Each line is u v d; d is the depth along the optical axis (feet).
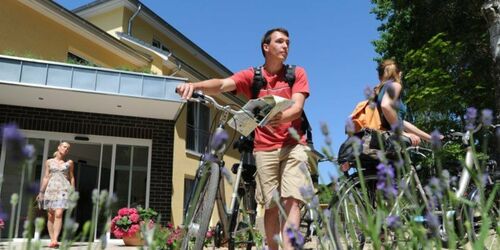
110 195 3.06
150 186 36.91
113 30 46.88
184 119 42.93
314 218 4.38
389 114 9.11
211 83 9.98
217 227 10.62
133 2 46.65
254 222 10.71
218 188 9.11
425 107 29.78
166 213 36.88
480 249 3.26
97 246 3.01
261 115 9.07
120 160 36.55
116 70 31.35
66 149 23.00
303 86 9.87
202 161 9.75
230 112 9.47
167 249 8.02
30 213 2.70
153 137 37.83
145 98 31.68
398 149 4.88
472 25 34.83
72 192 2.95
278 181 9.69
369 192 8.60
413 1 38.58
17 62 29.25
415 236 3.80
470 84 31.83
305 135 9.84
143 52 43.50
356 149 4.35
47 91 30.45
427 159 8.78
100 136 36.14
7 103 33.47
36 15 34.45
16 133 2.31
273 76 10.17
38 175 33.50
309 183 5.01
